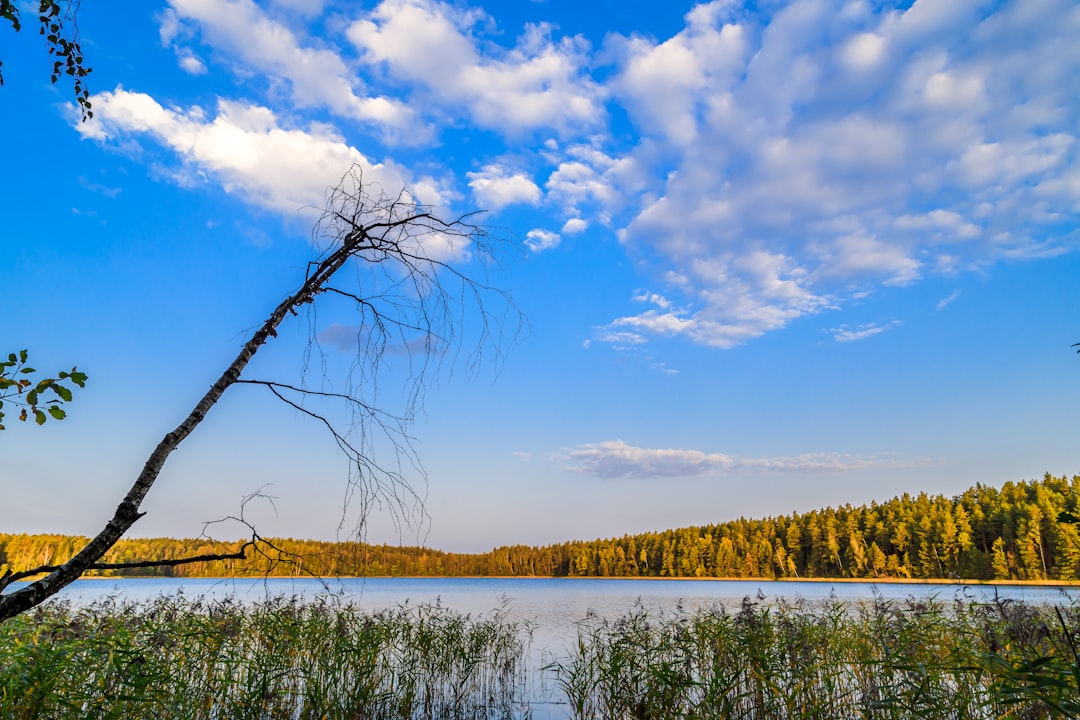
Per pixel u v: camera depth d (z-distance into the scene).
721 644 10.18
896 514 78.56
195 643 8.20
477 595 47.44
